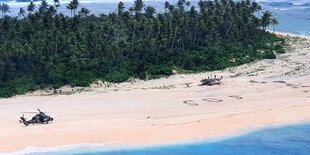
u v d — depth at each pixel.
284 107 97.06
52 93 109.75
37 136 79.88
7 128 83.75
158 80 120.38
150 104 98.75
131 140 79.00
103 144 77.12
